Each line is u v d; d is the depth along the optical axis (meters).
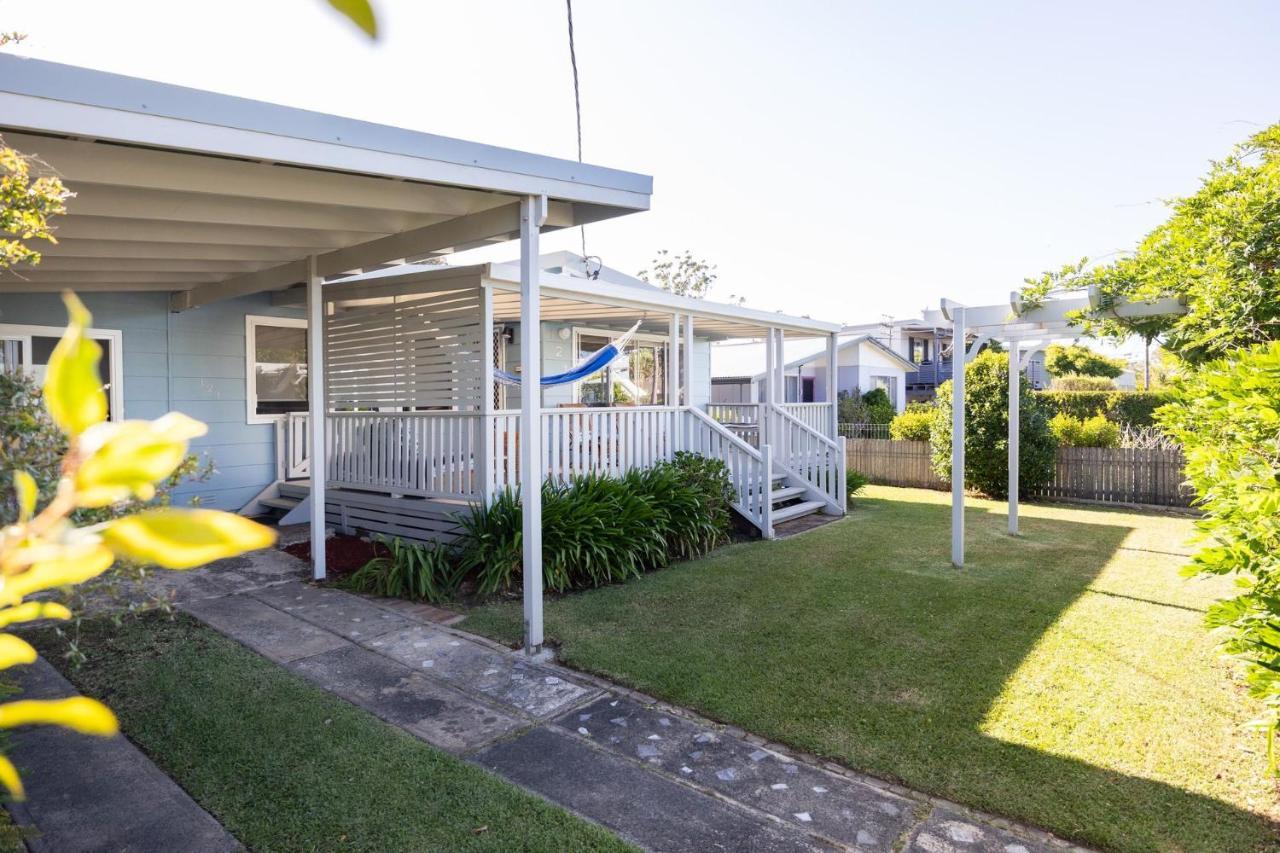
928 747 3.44
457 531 6.77
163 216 4.13
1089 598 5.78
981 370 11.50
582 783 3.19
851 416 21.58
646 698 4.04
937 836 2.81
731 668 4.37
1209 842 2.73
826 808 3.00
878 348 24.11
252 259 6.29
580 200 4.85
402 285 7.34
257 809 2.96
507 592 5.99
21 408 2.91
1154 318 5.77
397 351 7.46
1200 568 3.43
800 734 3.57
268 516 9.17
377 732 3.59
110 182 3.59
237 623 5.25
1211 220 4.66
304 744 3.47
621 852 2.71
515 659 4.60
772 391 12.00
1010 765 3.28
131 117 3.15
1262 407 3.29
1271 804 2.96
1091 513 10.05
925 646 4.72
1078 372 30.70
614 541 6.51
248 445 9.05
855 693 4.02
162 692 4.04
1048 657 4.52
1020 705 3.86
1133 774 3.19
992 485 11.52
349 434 8.03
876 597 5.83
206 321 8.65
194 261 6.28
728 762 3.36
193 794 3.06
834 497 9.99
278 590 6.14
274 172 4.10
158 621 5.25
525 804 2.99
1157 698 3.93
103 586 3.22
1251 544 3.22
